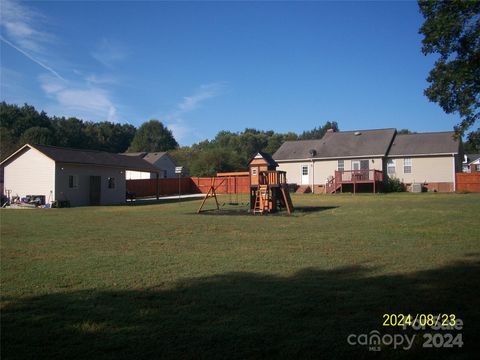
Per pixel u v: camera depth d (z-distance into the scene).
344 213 18.12
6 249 9.66
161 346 4.11
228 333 4.39
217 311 5.09
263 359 3.82
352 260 7.98
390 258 8.09
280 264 7.73
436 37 10.70
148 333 4.43
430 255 8.31
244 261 8.04
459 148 37.88
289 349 4.00
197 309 5.18
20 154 28.12
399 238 10.62
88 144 82.19
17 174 28.20
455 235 10.88
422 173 37.19
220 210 22.17
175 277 6.82
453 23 10.35
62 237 11.65
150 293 5.89
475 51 10.41
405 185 37.69
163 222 15.77
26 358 3.89
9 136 58.88
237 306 5.27
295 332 4.41
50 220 17.00
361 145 39.81
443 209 17.89
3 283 6.57
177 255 8.73
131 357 3.88
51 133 66.56
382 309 5.07
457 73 10.77
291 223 14.87
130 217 18.17
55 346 4.14
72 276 6.96
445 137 38.09
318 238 10.96
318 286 6.13
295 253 8.83
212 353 3.94
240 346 4.08
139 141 95.81
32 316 5.01
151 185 43.91
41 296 5.84
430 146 37.44
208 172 54.97
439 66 11.49
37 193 27.59
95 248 9.73
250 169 21.36
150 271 7.26
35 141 63.34
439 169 36.59
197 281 6.54
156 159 60.25
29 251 9.38
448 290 5.84
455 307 5.12
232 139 92.50
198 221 16.09
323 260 8.02
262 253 8.88
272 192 20.45
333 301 5.42
